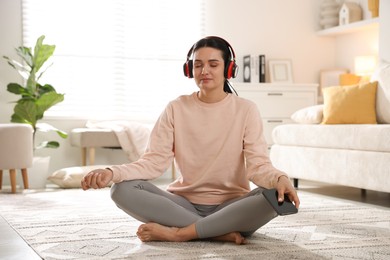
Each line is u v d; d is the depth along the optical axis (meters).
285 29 5.76
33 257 1.84
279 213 1.66
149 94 5.41
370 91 3.77
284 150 4.24
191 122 2.08
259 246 1.95
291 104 5.23
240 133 2.06
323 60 5.89
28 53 4.57
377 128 3.24
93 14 5.22
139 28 5.36
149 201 1.97
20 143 4.06
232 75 2.09
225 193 2.10
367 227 2.42
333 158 3.64
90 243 2.04
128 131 4.68
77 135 4.70
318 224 2.50
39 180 4.48
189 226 1.95
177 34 5.47
